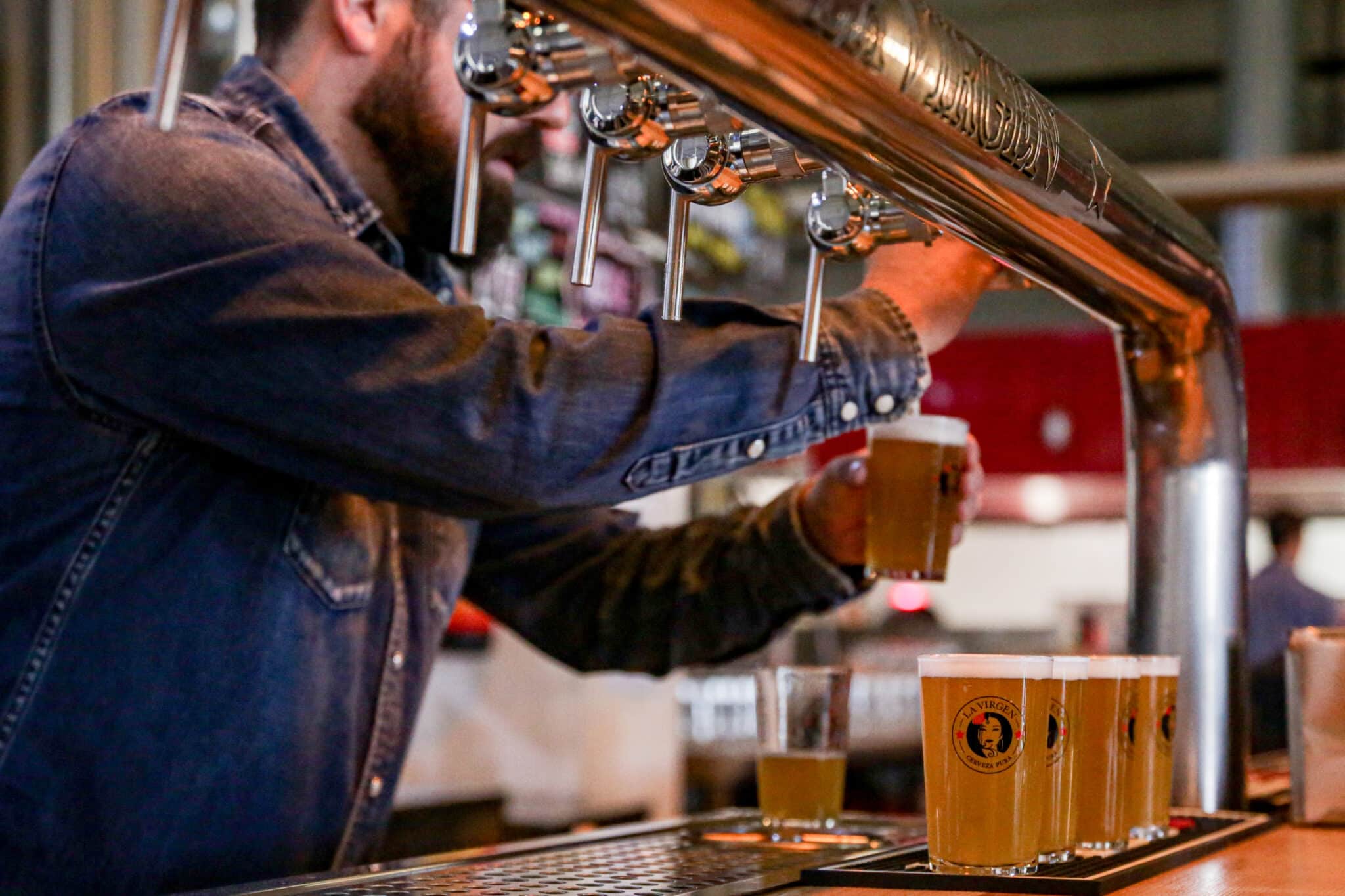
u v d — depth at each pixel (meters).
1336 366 7.93
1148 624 1.89
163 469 1.71
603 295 4.88
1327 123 11.57
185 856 1.72
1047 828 1.36
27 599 1.69
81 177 1.64
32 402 1.67
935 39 1.07
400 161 2.00
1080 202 1.34
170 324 1.55
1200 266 1.67
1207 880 1.33
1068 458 8.24
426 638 2.03
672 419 1.60
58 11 4.11
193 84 4.06
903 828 1.83
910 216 1.30
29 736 1.66
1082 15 11.54
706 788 5.68
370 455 1.56
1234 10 9.73
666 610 2.18
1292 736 1.86
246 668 1.73
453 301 2.25
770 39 0.93
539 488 1.58
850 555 2.03
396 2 1.94
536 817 4.98
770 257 6.43
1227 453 1.84
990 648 10.85
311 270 1.57
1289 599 6.71
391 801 1.99
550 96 1.03
